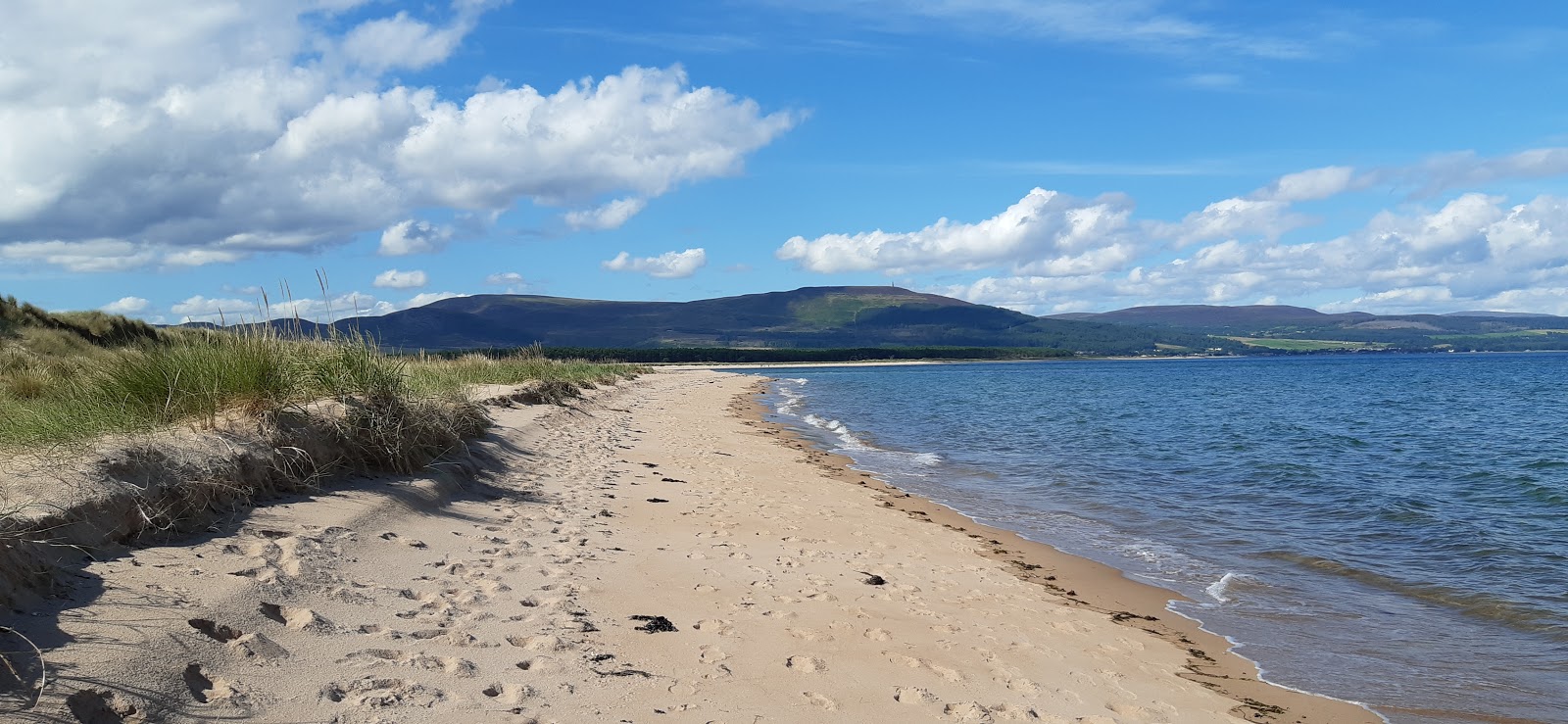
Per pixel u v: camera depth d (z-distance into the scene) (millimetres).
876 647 5344
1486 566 8742
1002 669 5242
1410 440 21797
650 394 35969
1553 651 6348
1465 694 5543
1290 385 58406
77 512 4312
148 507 4840
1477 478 14969
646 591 5914
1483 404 37375
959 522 10703
